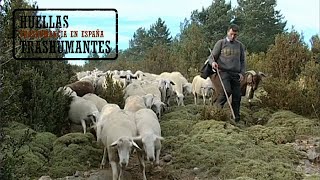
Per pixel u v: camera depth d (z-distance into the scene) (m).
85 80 14.41
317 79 14.41
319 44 17.12
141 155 8.17
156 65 24.17
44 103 10.92
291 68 15.39
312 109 13.07
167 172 8.51
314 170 8.65
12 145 7.12
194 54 25.61
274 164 8.31
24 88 11.00
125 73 17.64
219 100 12.14
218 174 8.26
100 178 8.08
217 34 37.66
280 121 11.77
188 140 9.95
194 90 16.42
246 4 42.53
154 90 14.21
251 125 12.19
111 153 7.93
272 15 41.88
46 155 9.14
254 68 20.06
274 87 13.82
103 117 8.97
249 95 14.53
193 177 8.34
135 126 8.47
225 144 9.50
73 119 11.37
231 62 11.73
